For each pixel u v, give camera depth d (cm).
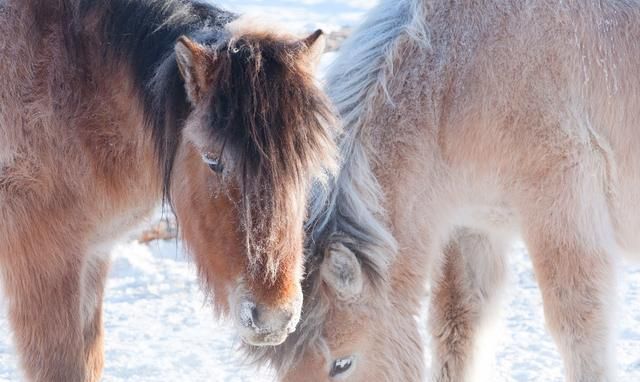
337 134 373
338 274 366
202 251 351
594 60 392
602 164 393
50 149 374
